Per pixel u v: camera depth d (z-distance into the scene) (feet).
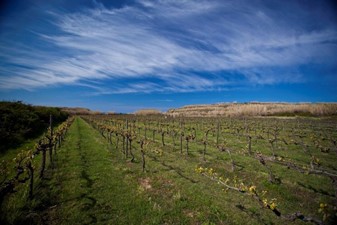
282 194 35.09
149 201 31.09
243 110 289.33
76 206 29.32
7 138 65.82
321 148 64.59
